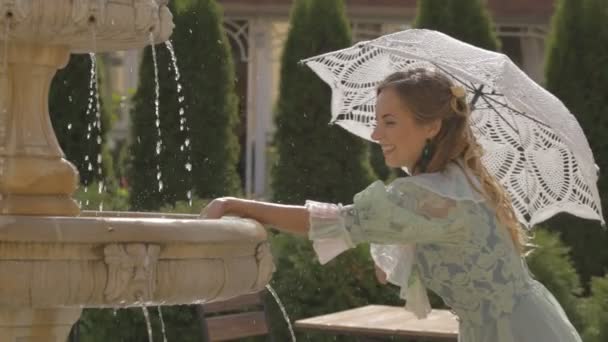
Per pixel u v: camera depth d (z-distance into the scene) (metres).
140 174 11.67
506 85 4.23
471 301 3.62
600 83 11.47
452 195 3.53
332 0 11.90
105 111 11.81
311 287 8.60
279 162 11.80
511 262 3.63
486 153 4.76
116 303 3.82
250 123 18.91
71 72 11.53
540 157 4.70
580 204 4.72
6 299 3.73
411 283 3.77
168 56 11.74
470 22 12.04
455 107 3.66
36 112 4.57
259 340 8.52
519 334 3.61
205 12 11.80
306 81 11.74
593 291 8.46
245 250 4.08
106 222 3.76
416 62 4.97
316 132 11.70
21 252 3.69
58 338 4.41
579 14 11.62
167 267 3.85
